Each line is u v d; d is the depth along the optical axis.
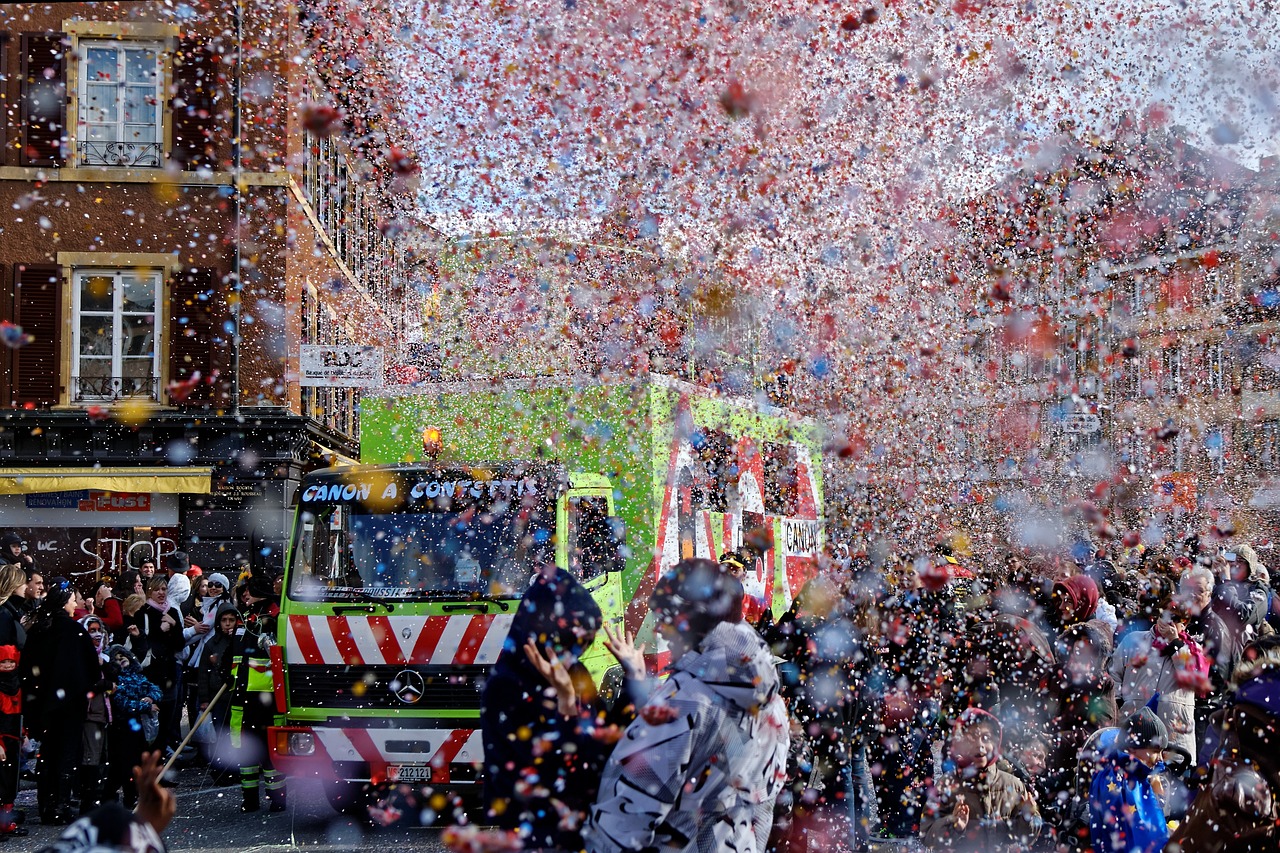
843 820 6.07
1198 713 7.19
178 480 20.14
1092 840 5.40
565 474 8.48
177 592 12.12
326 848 7.70
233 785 10.47
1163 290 25.05
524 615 3.42
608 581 8.52
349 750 8.05
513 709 3.34
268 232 20.25
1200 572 7.48
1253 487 27.17
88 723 8.97
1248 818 4.26
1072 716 6.39
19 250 20.22
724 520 10.71
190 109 20.23
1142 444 25.11
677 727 3.12
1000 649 6.55
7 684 8.44
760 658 3.29
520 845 3.30
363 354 15.55
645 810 3.08
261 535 20.27
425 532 8.36
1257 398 27.22
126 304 20.36
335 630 8.13
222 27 20.22
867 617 6.48
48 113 20.33
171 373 20.23
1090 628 6.73
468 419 9.37
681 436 9.70
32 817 9.16
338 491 8.60
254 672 9.12
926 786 6.79
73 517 20.44
